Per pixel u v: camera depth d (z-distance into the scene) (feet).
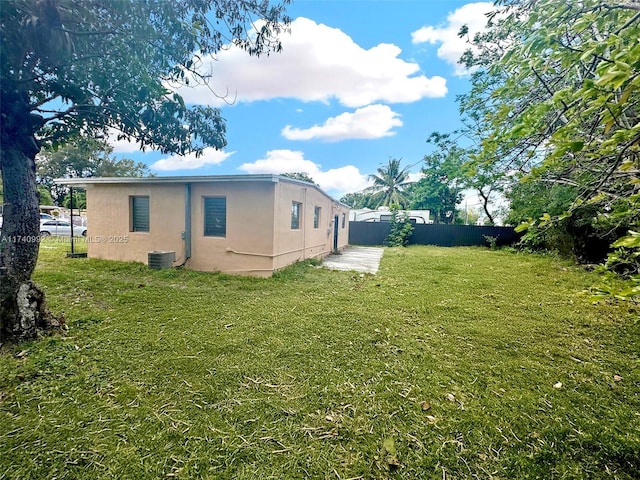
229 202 22.77
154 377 8.05
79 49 8.94
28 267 10.17
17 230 9.91
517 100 6.90
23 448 5.54
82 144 15.31
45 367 8.25
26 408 6.63
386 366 9.05
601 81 3.42
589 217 17.46
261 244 22.07
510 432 6.37
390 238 52.06
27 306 9.95
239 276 21.57
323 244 35.86
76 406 6.77
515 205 26.14
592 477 5.32
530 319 13.55
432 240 51.26
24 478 4.97
